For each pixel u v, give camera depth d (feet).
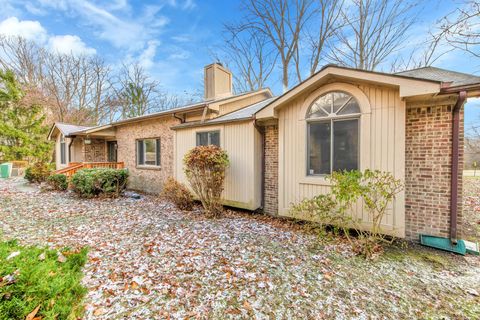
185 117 30.04
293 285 10.00
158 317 7.98
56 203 25.02
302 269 11.36
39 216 20.03
